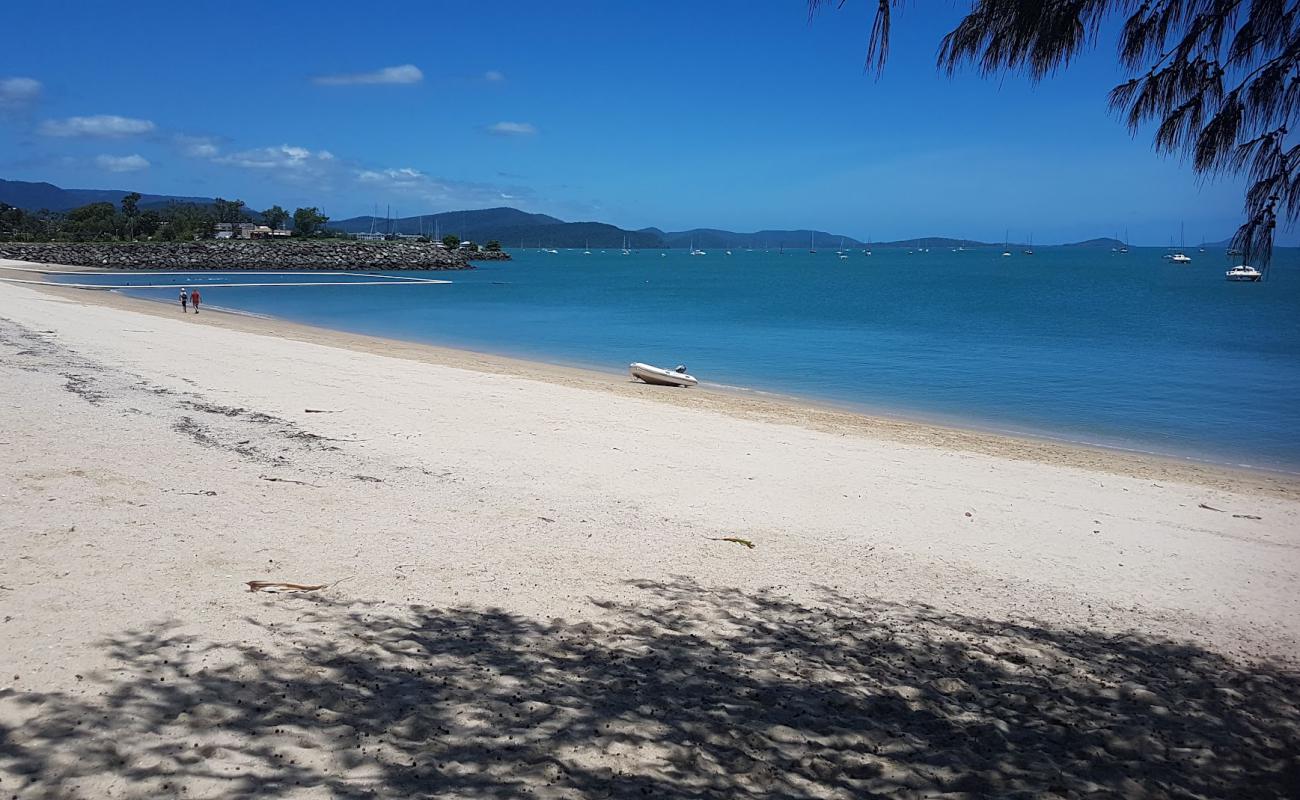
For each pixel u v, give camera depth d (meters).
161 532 6.45
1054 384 23.73
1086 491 11.11
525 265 159.75
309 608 5.22
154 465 8.60
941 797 3.53
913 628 5.87
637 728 3.96
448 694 4.16
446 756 3.54
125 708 3.70
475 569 6.36
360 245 117.44
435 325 41.38
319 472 9.07
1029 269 133.00
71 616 4.70
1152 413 19.53
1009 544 8.42
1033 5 3.48
